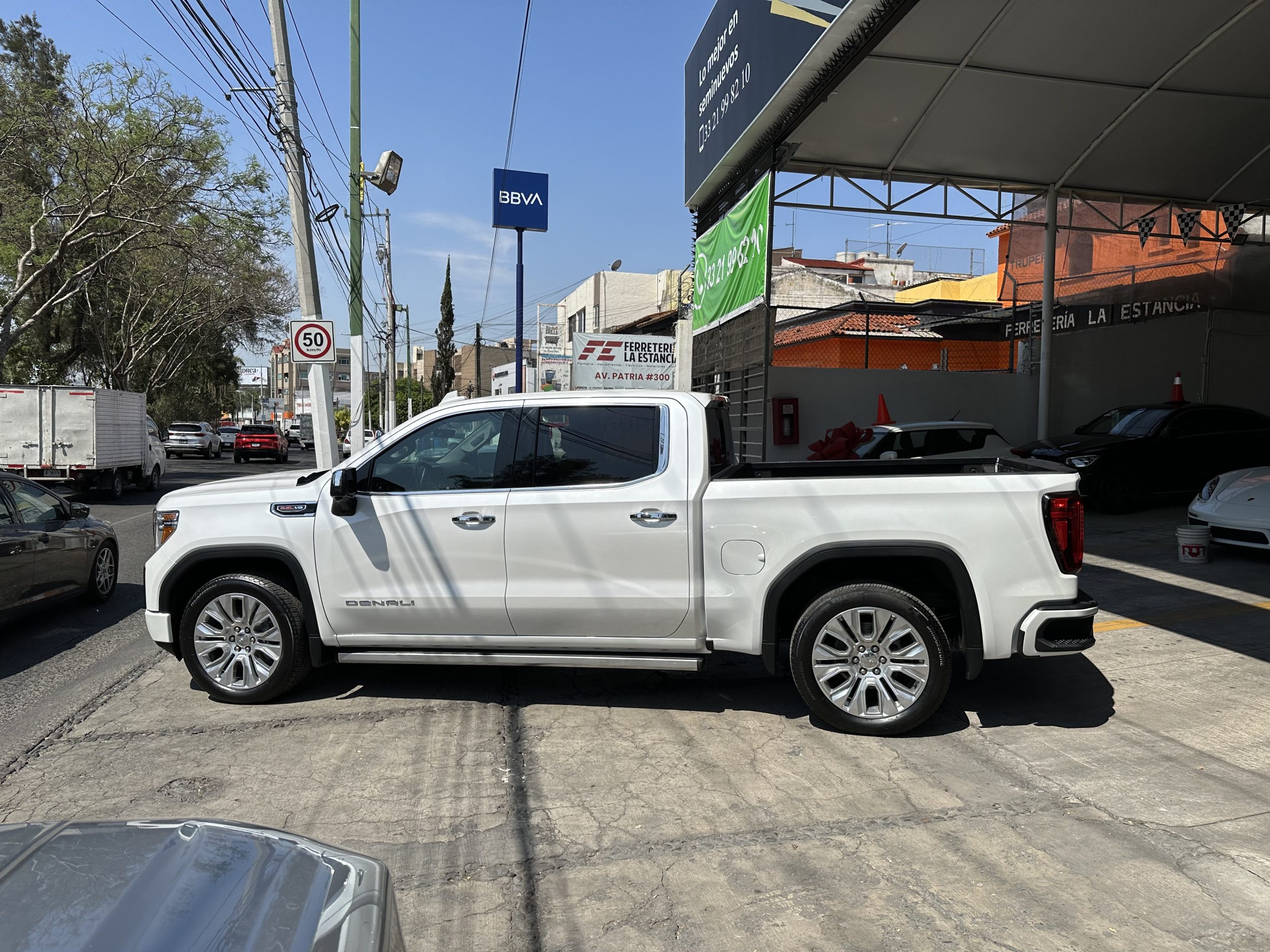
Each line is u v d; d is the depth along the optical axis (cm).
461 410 517
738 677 585
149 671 616
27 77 2283
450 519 501
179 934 158
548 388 3619
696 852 354
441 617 505
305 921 172
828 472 572
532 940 296
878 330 2477
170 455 4644
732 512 478
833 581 497
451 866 345
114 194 2234
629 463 495
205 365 5538
